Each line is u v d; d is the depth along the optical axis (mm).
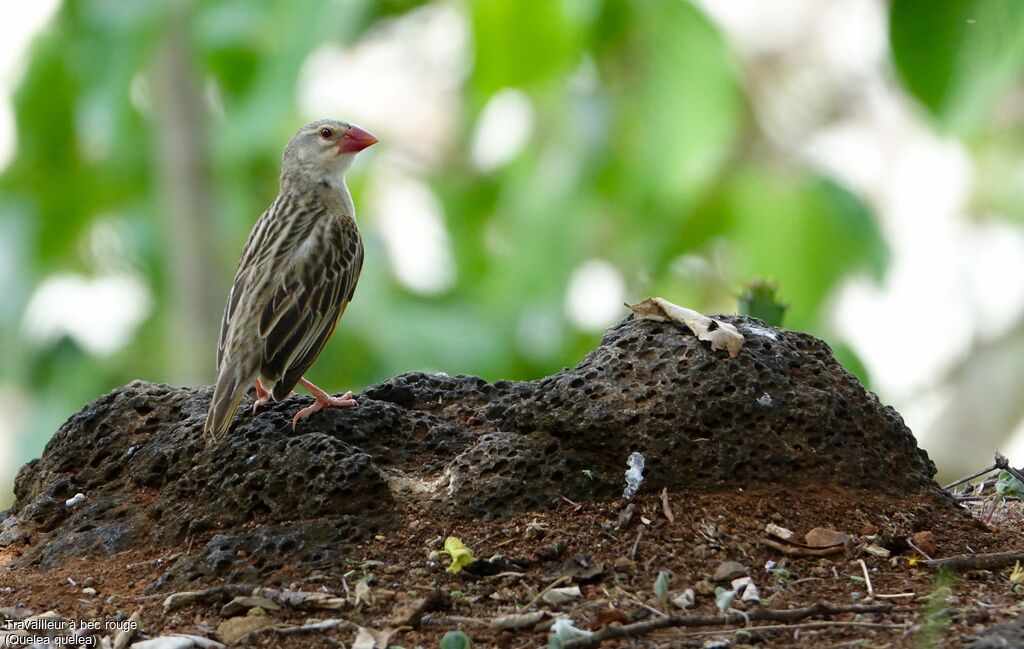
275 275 9023
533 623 6785
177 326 16453
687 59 14625
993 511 8430
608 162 15375
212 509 7895
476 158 17344
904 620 6707
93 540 7922
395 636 6754
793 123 18781
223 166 16000
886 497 7898
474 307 16094
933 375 19312
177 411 8703
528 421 8031
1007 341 19203
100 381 16484
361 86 19219
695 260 17000
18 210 17203
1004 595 6992
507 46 14766
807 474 7867
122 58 15633
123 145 17172
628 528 7504
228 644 6801
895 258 16188
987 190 19125
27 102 16875
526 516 7645
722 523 7547
